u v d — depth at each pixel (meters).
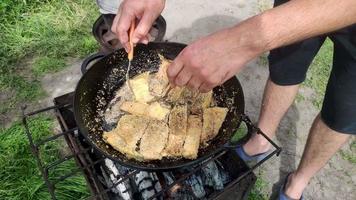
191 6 2.97
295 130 2.22
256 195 1.91
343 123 1.45
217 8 2.98
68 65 2.45
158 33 2.09
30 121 2.07
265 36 0.93
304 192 1.95
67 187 1.78
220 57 0.97
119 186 1.48
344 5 0.89
